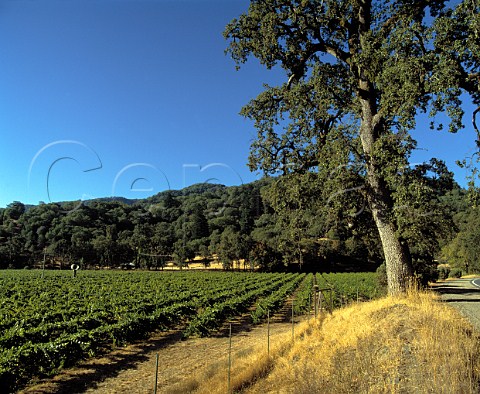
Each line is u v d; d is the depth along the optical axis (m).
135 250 107.25
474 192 12.75
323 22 17.86
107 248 102.81
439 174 14.38
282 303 29.67
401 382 6.18
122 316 19.69
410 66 13.09
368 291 30.95
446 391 5.17
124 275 67.50
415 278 15.38
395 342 8.12
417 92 13.12
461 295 25.56
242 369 9.61
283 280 55.25
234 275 69.19
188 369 12.06
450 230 15.08
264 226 110.81
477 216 73.19
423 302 11.82
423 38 13.45
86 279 55.47
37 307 23.58
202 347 15.72
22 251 102.19
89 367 12.66
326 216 18.47
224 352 14.44
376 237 20.20
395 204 14.57
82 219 118.62
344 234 20.03
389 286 15.78
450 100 12.69
